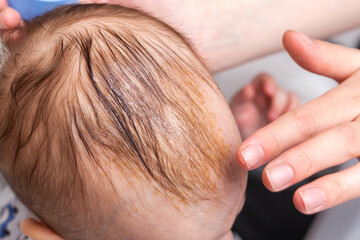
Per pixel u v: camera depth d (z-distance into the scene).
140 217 0.50
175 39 0.58
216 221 0.53
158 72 0.51
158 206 0.49
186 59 0.55
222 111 0.54
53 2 0.65
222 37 0.89
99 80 0.49
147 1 0.83
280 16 0.88
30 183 0.53
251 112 1.09
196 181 0.49
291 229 1.25
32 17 0.64
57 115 0.49
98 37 0.53
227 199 0.53
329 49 0.60
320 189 0.49
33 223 0.59
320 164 0.50
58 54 0.52
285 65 1.41
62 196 0.51
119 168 0.48
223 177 0.51
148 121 0.48
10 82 0.55
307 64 0.61
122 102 0.48
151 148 0.48
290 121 0.52
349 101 0.55
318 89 1.39
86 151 0.48
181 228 0.51
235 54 0.92
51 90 0.51
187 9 0.86
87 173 0.49
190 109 0.50
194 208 0.50
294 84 1.39
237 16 0.88
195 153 0.49
